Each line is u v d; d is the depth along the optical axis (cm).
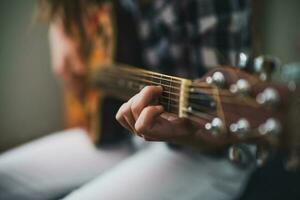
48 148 116
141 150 110
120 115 69
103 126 115
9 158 113
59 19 121
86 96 124
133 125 70
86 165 113
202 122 68
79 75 125
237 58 67
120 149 117
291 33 189
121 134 116
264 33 187
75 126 132
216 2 95
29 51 176
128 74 102
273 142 60
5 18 172
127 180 92
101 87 116
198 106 69
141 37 110
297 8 188
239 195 100
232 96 64
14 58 175
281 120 58
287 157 60
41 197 108
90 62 121
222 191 95
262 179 121
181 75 105
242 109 63
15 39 174
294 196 115
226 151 96
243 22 93
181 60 104
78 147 117
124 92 104
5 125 179
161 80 72
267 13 186
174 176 93
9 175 109
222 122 64
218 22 95
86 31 119
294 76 58
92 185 93
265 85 59
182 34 102
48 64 179
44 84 180
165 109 70
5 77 176
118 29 112
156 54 108
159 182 92
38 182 109
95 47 119
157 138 70
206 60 99
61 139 120
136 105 67
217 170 96
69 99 131
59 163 112
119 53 112
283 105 57
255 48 94
